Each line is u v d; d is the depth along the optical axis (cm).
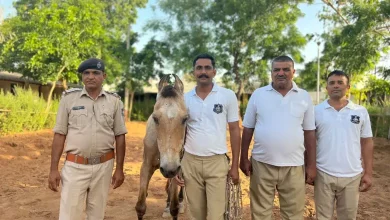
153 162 439
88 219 344
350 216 366
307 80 2581
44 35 1683
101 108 334
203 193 357
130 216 518
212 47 2431
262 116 360
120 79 2750
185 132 356
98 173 334
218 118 346
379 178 809
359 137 366
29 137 1276
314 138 365
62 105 334
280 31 2311
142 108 2828
